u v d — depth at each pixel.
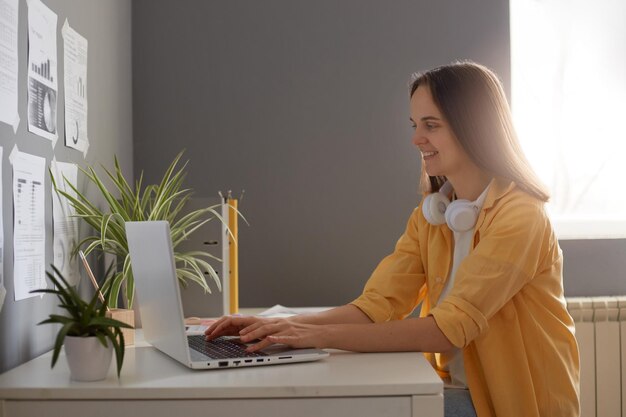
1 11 1.45
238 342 1.57
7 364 1.46
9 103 1.49
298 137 2.69
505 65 2.68
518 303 1.58
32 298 1.60
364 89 2.69
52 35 1.75
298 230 2.69
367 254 2.69
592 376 2.60
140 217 1.98
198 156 2.68
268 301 2.68
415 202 2.68
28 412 1.24
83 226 1.97
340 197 2.69
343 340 1.48
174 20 2.68
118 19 2.46
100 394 1.23
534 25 2.81
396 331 1.49
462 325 1.48
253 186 2.68
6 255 1.46
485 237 1.55
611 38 2.80
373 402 1.24
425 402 1.24
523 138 2.81
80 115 1.99
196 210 2.18
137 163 2.67
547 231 1.59
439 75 1.65
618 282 2.72
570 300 2.61
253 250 2.68
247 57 2.68
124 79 2.54
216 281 2.01
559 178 2.80
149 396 1.23
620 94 2.79
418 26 2.69
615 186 2.79
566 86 2.80
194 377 1.30
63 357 1.56
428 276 1.79
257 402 1.23
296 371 1.34
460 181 1.69
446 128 1.64
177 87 2.68
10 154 1.49
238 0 2.69
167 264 1.34
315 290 2.68
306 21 2.69
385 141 2.69
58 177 1.79
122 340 1.29
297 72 2.69
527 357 1.57
